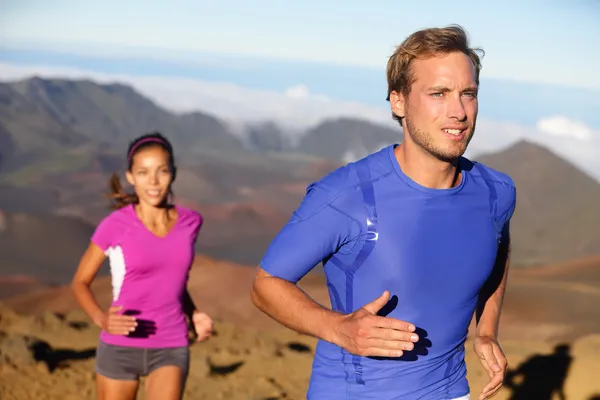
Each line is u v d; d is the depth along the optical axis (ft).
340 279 8.73
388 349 7.41
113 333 12.58
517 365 21.06
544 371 20.15
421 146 8.39
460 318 8.84
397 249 8.43
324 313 8.00
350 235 8.47
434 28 8.45
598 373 18.69
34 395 18.97
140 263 12.92
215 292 62.23
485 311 9.89
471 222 8.68
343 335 7.72
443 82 8.20
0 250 234.99
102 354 13.16
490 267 8.88
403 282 8.49
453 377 8.94
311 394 9.02
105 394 13.21
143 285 13.02
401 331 7.39
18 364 20.86
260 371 22.70
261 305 8.60
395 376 8.63
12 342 21.61
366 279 8.56
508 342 25.18
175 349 13.23
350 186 8.46
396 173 8.53
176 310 13.29
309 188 8.71
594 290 78.74
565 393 18.71
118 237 12.98
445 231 8.54
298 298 8.28
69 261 233.96
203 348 25.03
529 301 70.85
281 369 23.00
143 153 13.07
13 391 19.02
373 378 8.63
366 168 8.61
